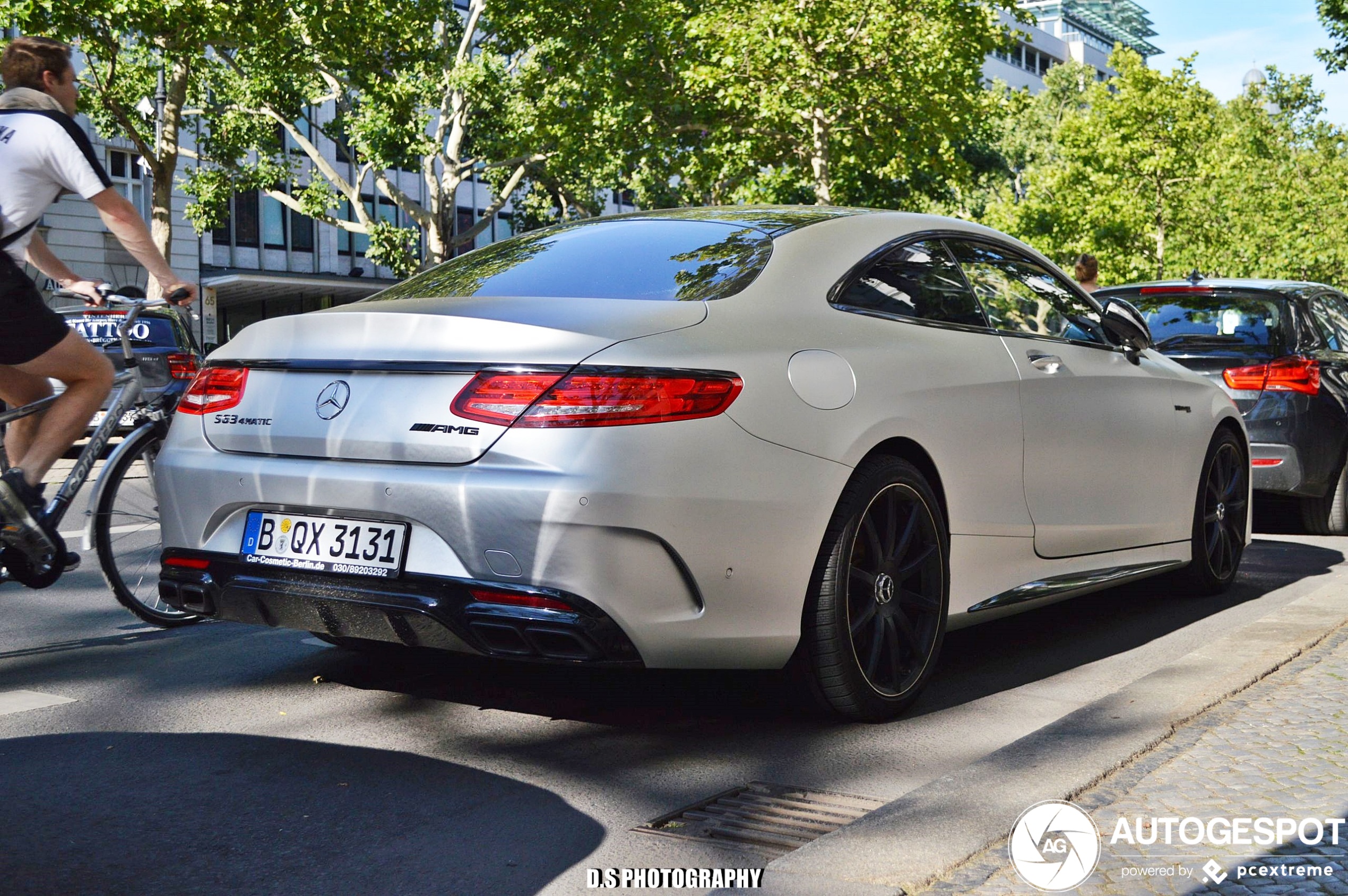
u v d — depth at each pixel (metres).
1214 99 35.81
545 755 3.56
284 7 22.45
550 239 4.39
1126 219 35.81
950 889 2.49
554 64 29.16
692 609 3.36
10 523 3.88
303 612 3.59
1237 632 4.70
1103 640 5.15
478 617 3.27
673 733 3.78
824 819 3.08
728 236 4.10
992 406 4.28
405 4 26.66
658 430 3.27
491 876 2.71
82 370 3.93
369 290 41.50
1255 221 40.66
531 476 3.24
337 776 3.37
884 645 3.88
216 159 32.25
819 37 25.81
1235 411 6.16
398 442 3.40
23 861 2.78
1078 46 101.56
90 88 26.61
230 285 38.12
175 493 3.84
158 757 3.53
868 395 3.76
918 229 4.46
